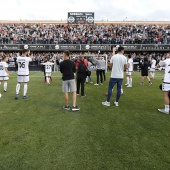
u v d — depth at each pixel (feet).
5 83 31.53
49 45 97.60
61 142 13.32
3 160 11.16
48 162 10.98
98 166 10.64
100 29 111.34
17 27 113.60
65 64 20.34
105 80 47.83
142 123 17.08
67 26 115.03
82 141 13.48
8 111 20.36
